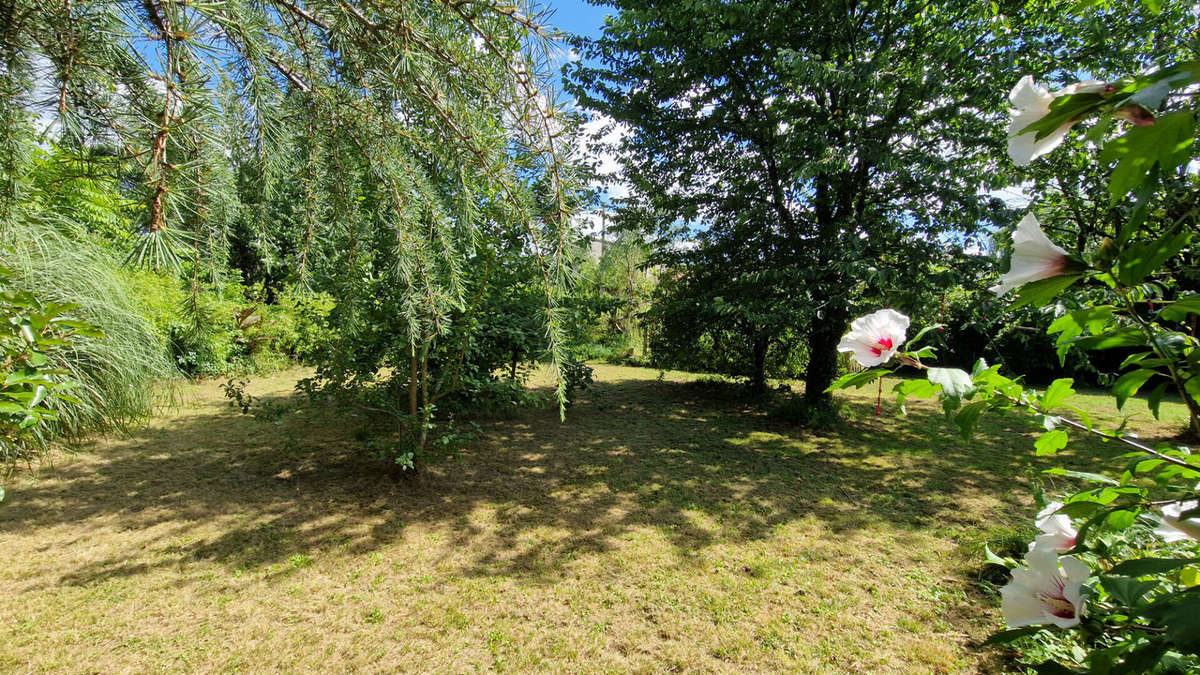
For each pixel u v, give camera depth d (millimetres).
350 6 1046
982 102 4875
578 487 4160
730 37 5852
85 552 2924
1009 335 5062
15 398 1383
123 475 4062
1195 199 529
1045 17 4871
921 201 5781
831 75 4824
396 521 3432
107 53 935
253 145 1188
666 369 8766
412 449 3998
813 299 5984
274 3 1077
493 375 4559
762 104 6277
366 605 2504
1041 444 785
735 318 6762
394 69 1136
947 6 5227
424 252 1432
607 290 12242
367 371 3910
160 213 862
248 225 1300
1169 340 585
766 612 2498
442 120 1283
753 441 5652
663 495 4016
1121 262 513
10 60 1003
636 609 2512
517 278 3727
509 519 3514
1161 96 427
